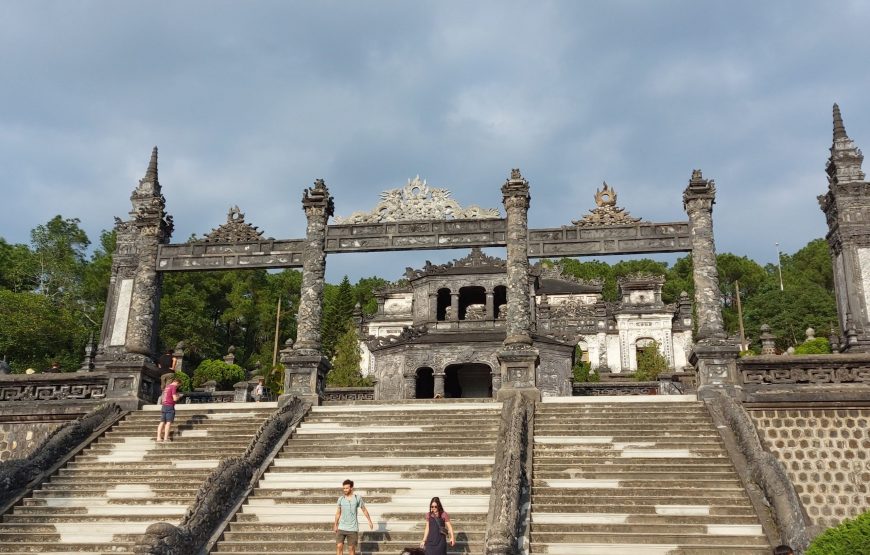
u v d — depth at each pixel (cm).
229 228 2453
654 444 1658
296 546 1326
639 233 2225
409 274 4441
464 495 1454
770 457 1442
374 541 1323
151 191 3009
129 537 1410
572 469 1559
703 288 2102
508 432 1627
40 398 2217
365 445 1728
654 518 1345
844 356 1881
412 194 2412
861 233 2177
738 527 1305
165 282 6300
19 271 5469
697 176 2227
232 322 6900
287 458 1694
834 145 2314
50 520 1481
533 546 1273
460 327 4003
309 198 2414
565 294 6462
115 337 2764
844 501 1731
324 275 2359
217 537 1341
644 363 5134
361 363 5550
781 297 6406
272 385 4053
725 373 1927
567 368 3850
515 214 2294
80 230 6247
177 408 2084
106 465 1730
